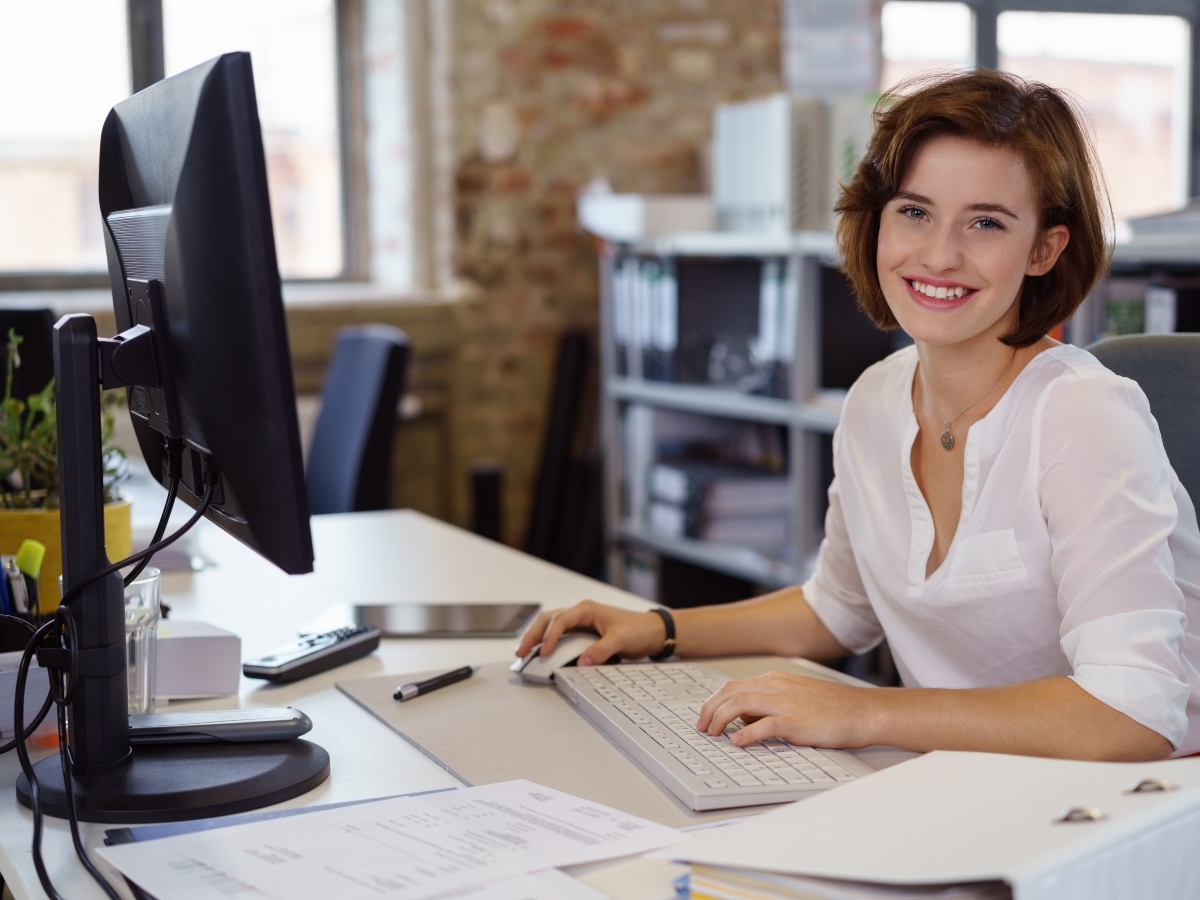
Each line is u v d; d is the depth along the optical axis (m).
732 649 1.40
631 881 0.84
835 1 3.97
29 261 3.83
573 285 4.21
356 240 4.27
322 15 4.14
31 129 3.79
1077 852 0.70
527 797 0.96
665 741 1.06
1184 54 4.99
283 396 0.91
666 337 3.78
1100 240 1.14
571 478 4.23
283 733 1.09
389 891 0.80
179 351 0.97
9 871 0.90
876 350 3.32
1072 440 1.10
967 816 0.78
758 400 3.42
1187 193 5.06
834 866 0.73
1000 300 1.11
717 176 3.84
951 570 1.20
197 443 1.01
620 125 4.18
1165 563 1.04
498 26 4.00
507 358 4.17
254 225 0.89
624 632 1.34
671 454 3.97
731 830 0.81
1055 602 1.16
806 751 1.03
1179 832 0.76
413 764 1.07
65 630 1.02
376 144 4.21
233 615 1.59
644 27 4.16
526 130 4.08
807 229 3.51
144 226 1.02
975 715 1.02
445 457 4.14
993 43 4.74
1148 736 0.99
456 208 4.04
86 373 1.01
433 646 1.45
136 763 1.03
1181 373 1.35
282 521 0.93
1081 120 1.15
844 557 1.42
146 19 3.86
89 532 1.01
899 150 1.12
